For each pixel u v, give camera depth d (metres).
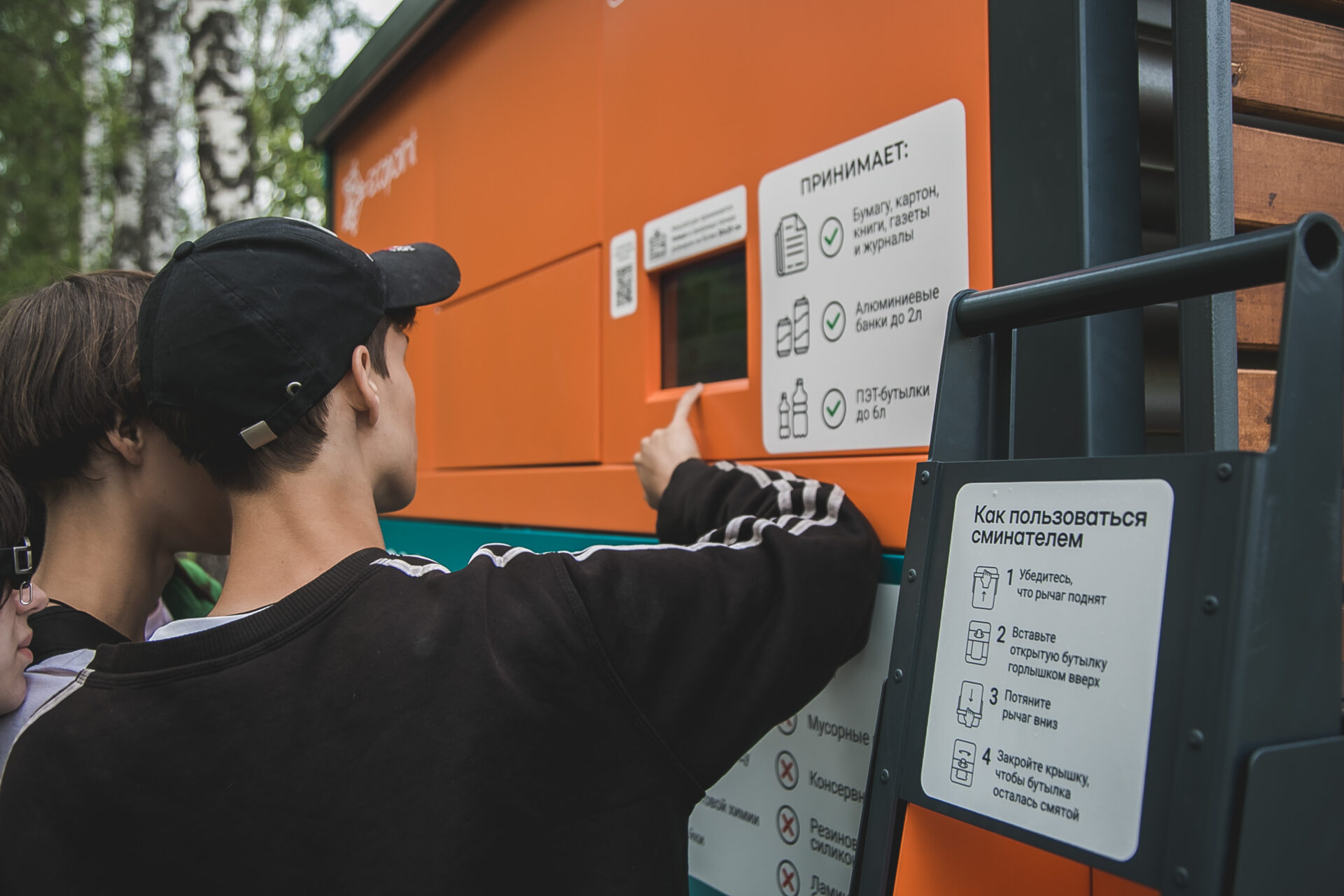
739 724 0.73
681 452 1.11
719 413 1.15
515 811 0.68
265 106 11.01
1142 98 0.78
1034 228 0.77
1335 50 0.85
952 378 0.70
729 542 0.87
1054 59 0.75
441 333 1.90
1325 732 0.50
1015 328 0.68
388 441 0.83
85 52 10.22
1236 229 0.83
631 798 0.71
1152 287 0.56
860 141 0.94
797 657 0.76
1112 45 0.75
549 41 1.52
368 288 0.76
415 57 2.00
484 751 0.67
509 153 1.64
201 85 3.73
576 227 1.44
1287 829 0.48
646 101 1.28
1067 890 0.67
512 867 0.68
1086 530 0.56
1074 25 0.73
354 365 0.75
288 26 11.70
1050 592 0.58
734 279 1.15
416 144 2.02
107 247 10.88
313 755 0.66
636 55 1.30
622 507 1.31
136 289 0.95
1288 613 0.49
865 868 0.66
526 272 1.58
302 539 0.74
